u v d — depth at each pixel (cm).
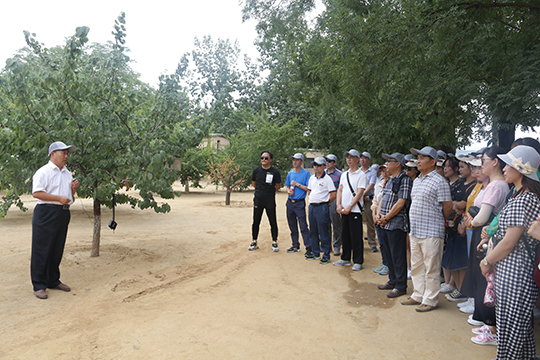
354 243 630
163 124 668
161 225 1087
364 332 382
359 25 790
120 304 453
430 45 707
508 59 646
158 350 335
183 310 437
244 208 1583
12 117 557
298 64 1577
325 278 580
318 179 681
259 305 459
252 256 725
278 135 2625
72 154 589
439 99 671
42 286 470
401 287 495
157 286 529
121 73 670
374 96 866
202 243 834
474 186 477
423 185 443
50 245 475
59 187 485
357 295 502
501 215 294
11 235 866
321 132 1429
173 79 664
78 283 527
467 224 406
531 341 289
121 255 686
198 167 2234
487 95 625
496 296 301
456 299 480
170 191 636
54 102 579
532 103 555
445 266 481
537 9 682
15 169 551
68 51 572
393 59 742
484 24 698
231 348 342
